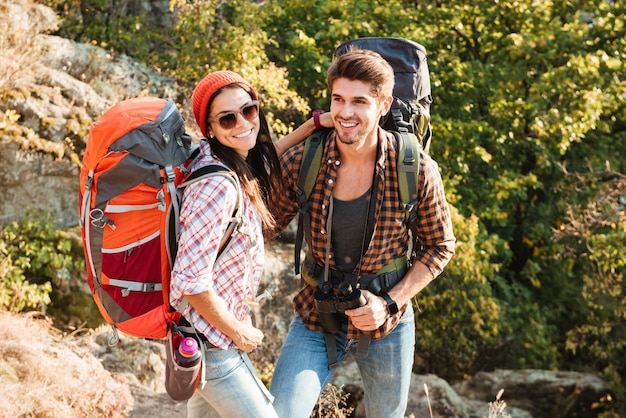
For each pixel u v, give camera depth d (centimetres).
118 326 230
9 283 516
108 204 218
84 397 404
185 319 226
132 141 215
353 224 259
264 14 852
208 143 233
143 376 514
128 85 712
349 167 256
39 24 666
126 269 223
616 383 870
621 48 1031
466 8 1003
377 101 245
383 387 282
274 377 267
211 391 233
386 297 262
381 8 907
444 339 858
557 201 1072
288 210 271
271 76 759
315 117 265
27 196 563
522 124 990
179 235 221
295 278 651
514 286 1015
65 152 578
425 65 284
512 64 1004
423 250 270
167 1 866
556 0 1056
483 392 841
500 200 975
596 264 994
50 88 603
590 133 1077
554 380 848
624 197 874
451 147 924
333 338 270
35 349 410
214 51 775
